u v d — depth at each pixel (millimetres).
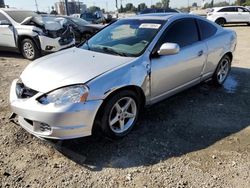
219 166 3164
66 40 8828
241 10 20766
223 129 3977
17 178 2988
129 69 3582
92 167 3156
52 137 3203
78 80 3238
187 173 3051
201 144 3600
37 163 3229
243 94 5340
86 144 3570
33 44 8375
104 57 3828
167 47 3803
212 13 20891
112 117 3559
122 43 4172
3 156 3354
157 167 3152
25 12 9414
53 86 3213
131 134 3820
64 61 3779
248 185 2881
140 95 3869
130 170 3107
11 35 8695
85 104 3160
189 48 4504
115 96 3441
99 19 19000
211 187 2848
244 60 8281
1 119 4242
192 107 4707
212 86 5715
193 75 4750
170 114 4430
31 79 3449
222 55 5383
